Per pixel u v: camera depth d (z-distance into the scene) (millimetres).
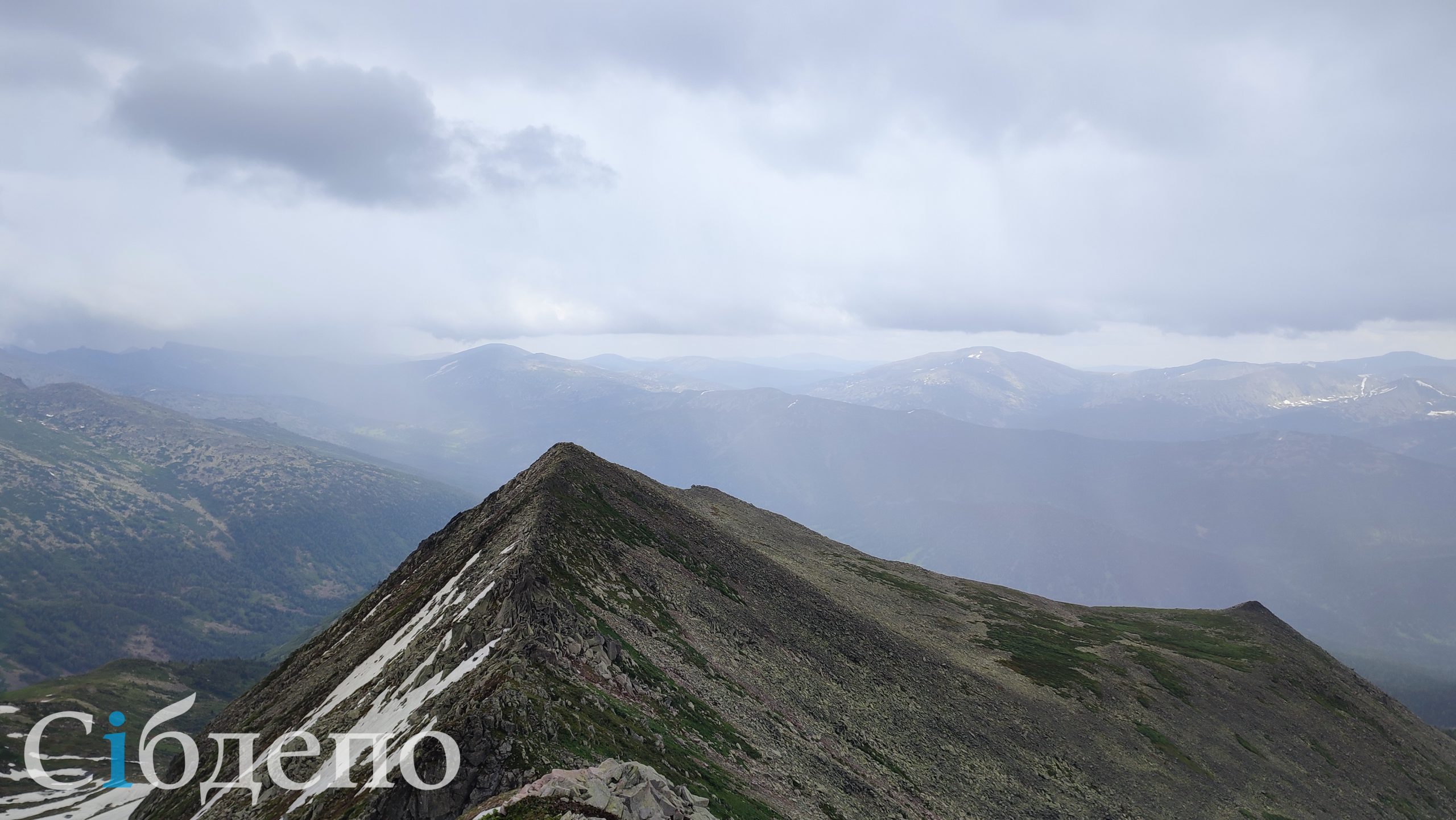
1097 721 125125
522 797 34500
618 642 65438
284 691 97500
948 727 101062
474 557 89688
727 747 58719
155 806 84500
